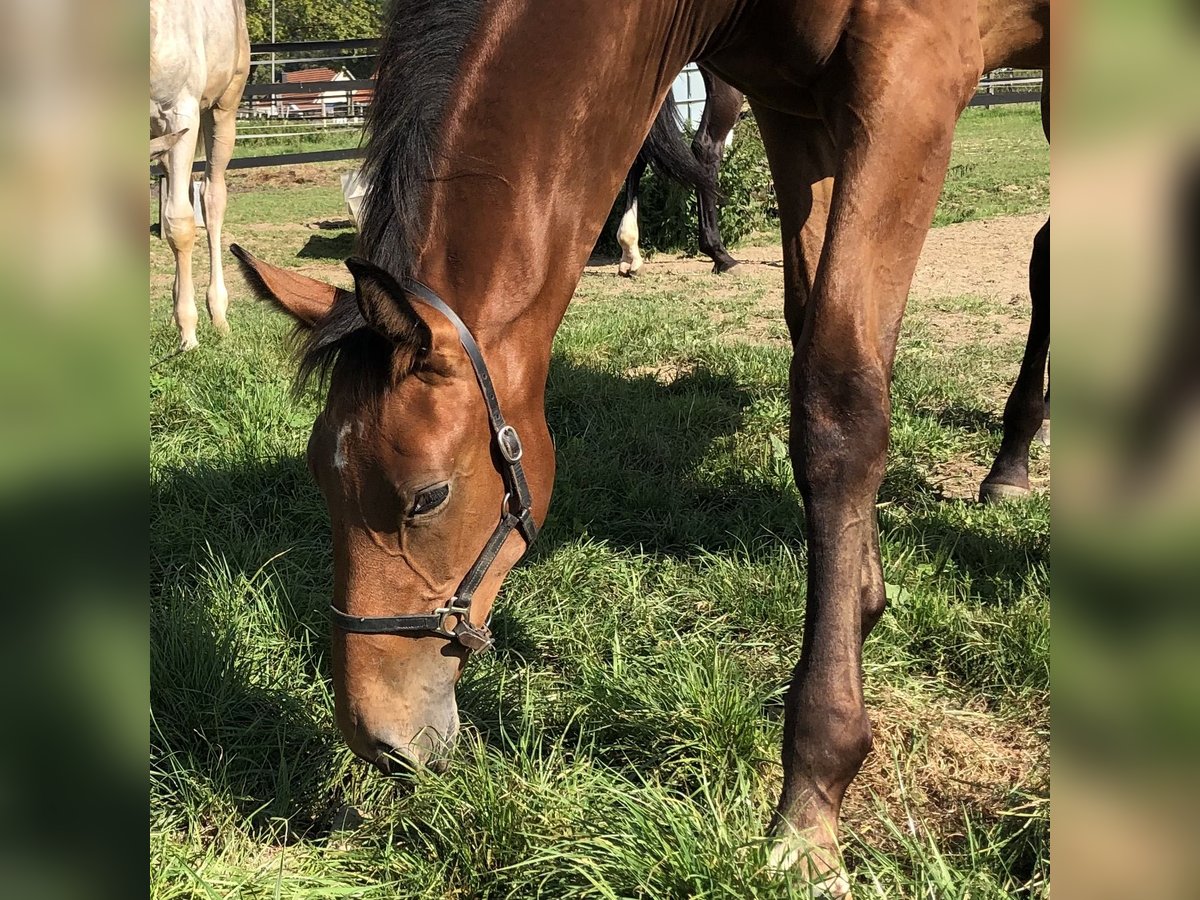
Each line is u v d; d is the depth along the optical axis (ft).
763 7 7.16
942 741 7.93
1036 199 39.63
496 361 6.40
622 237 29.35
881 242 6.64
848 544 6.63
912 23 6.63
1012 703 8.43
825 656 6.48
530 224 6.41
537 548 11.13
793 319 8.43
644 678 8.04
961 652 9.07
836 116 6.95
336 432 6.00
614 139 6.84
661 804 6.35
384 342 5.89
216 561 10.53
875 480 6.67
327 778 7.60
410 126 6.24
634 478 12.90
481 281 6.32
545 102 6.33
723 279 28.84
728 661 8.57
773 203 37.19
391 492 5.98
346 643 6.24
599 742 7.80
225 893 6.27
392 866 6.66
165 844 6.52
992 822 6.91
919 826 6.93
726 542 11.38
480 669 8.71
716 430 14.74
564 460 13.21
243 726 8.13
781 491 12.42
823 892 6.02
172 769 7.59
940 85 6.70
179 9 18.99
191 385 15.87
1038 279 12.10
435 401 5.99
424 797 6.80
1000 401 16.69
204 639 8.62
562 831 6.53
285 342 6.38
